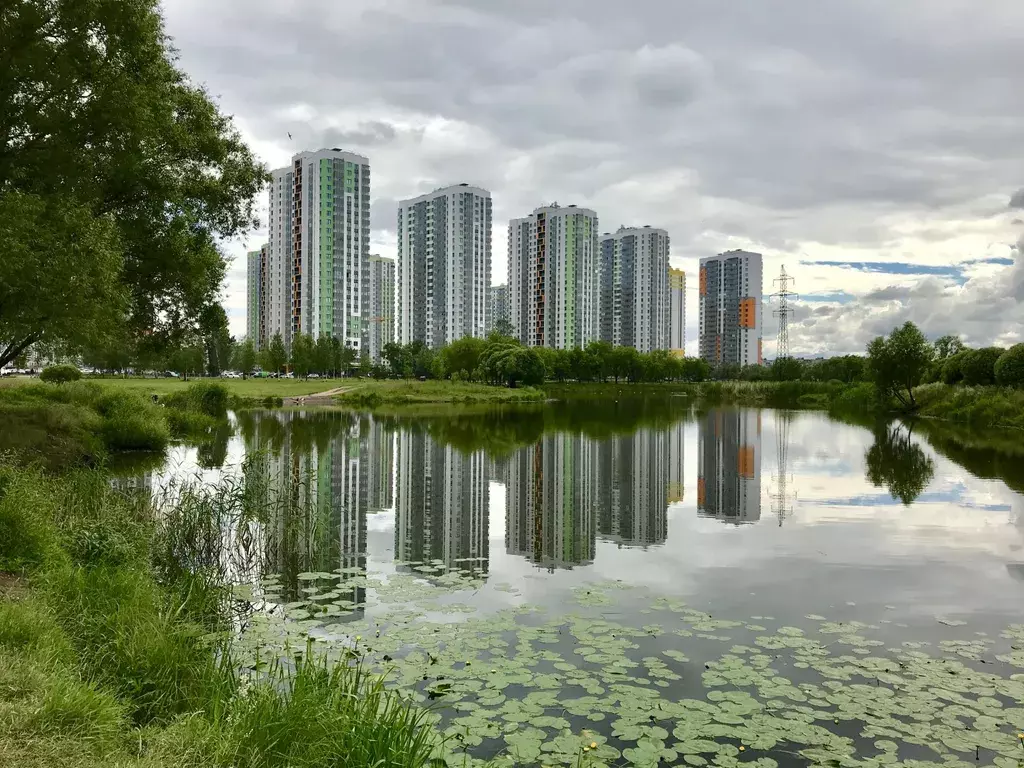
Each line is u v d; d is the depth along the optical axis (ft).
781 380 325.62
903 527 52.21
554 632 28.66
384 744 16.47
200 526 40.47
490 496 65.46
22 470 41.29
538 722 20.57
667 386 360.69
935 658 26.43
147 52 56.70
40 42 51.62
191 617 27.91
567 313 456.86
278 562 40.50
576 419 160.97
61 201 50.11
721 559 42.55
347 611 31.40
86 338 53.06
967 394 161.99
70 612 23.56
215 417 143.33
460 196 447.42
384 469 81.41
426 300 470.39
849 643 27.96
